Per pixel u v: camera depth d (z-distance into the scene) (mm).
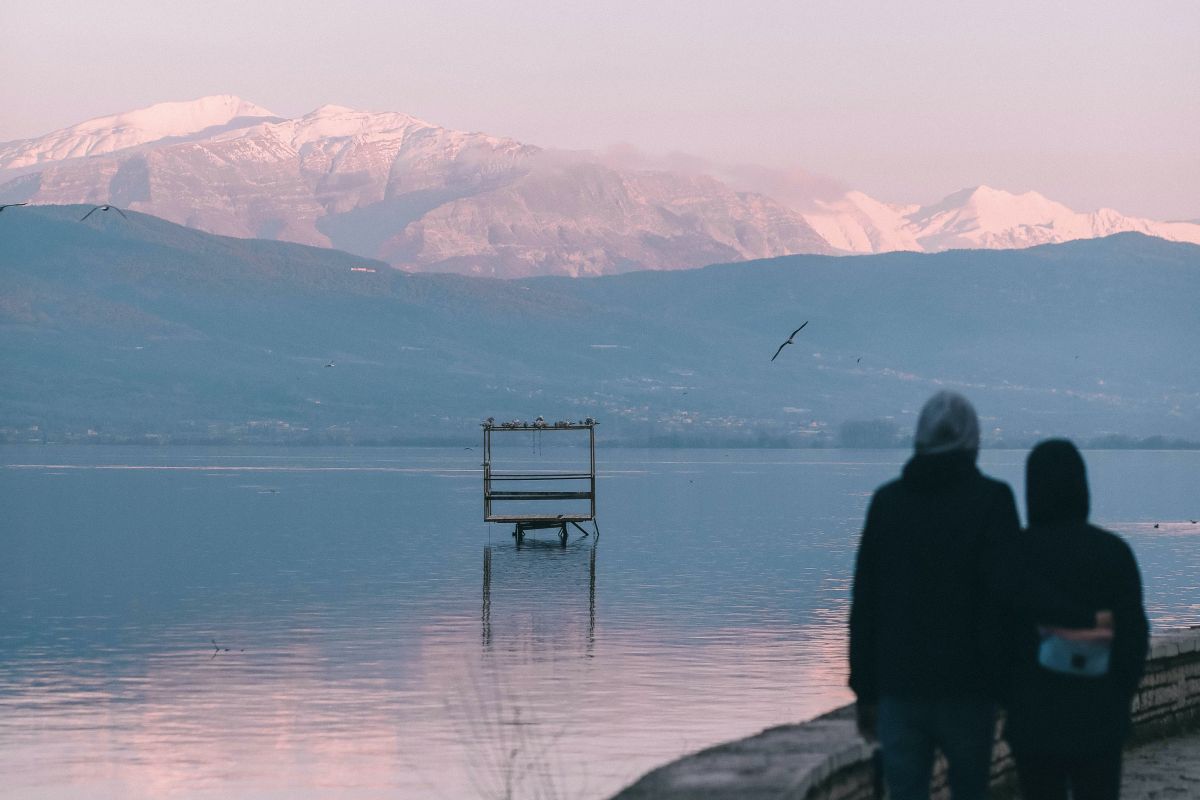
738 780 11680
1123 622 10562
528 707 36125
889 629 10430
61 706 37250
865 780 13656
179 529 126938
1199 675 20875
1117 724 10555
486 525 134250
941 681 10219
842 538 117375
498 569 85062
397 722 34594
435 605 63938
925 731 10445
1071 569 10586
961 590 10203
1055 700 10531
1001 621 10211
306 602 65312
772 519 148375
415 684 40469
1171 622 59844
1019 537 10305
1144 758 18562
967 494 10297
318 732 33500
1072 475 10812
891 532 10453
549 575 80812
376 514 153875
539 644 49312
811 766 12141
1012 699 10703
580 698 37531
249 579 77812
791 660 44875
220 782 28750
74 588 72750
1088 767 10609
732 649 47781
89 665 44844
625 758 29562
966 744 10328
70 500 183750
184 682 41219
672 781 11680
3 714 36125
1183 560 99375
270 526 131875
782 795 11148
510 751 30438
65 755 31281
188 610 61844
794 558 95125
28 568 85438
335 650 47938
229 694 39031
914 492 10438
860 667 10672
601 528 132125
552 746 31109
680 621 57156
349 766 29891
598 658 45562
